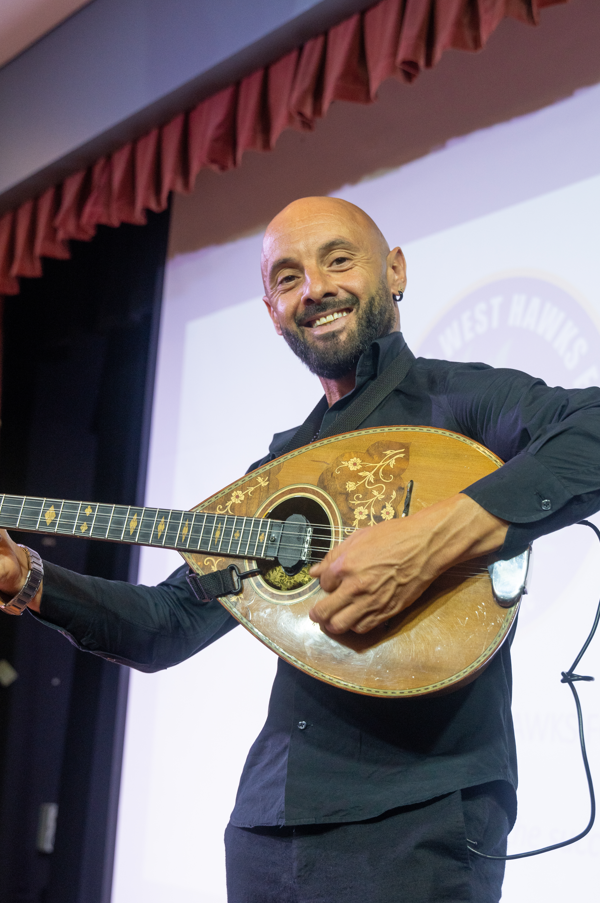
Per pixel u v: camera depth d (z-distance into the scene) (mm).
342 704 1184
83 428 3520
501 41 2537
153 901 2596
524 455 1143
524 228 2344
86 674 3275
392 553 1098
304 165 2957
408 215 2613
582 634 1973
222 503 1360
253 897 1180
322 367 1531
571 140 2309
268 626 1229
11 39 3471
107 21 3178
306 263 1540
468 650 1120
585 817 1854
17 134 3422
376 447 1311
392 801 1097
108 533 1377
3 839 3215
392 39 2328
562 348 2199
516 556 1136
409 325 2506
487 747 1143
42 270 3746
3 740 3334
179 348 3152
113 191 3094
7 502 1424
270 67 2703
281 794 1170
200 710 2682
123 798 2781
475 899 1083
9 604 1391
